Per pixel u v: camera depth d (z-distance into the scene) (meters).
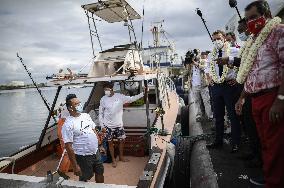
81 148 3.69
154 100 6.80
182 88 17.33
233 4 4.19
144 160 5.51
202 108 9.02
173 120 6.61
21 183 3.17
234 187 3.46
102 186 2.99
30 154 5.27
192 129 6.95
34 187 3.06
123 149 5.77
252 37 2.92
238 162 4.23
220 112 4.79
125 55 5.86
